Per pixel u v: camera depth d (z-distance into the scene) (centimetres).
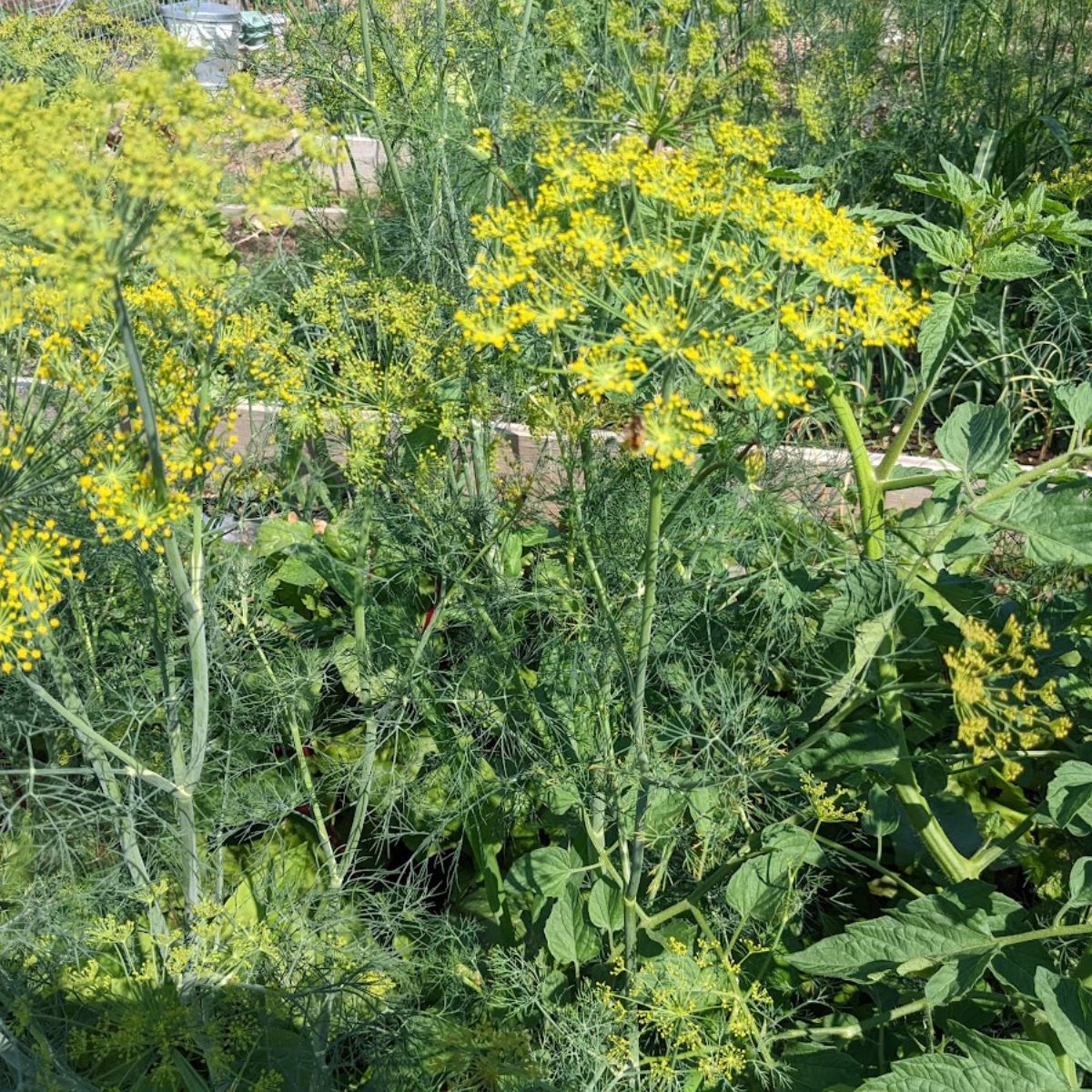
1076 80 137
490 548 72
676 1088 57
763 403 43
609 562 64
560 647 68
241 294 56
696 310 45
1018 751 56
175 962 56
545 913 69
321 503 101
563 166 49
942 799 67
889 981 57
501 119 84
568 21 69
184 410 51
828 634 60
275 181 42
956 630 66
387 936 69
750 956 62
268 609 83
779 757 61
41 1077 52
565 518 66
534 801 74
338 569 81
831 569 64
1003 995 57
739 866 62
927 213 127
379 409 63
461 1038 57
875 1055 60
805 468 74
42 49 91
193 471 50
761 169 50
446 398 64
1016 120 142
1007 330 115
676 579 67
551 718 67
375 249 88
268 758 75
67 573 48
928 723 70
